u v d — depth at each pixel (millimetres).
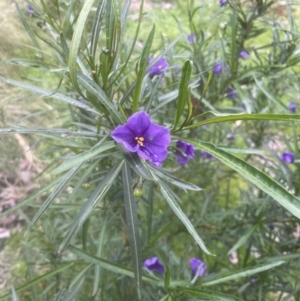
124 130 195
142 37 587
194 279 265
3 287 448
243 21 359
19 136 309
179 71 379
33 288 355
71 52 170
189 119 198
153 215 411
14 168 335
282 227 364
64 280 390
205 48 386
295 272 402
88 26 341
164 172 218
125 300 326
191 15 375
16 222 483
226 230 391
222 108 392
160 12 641
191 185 214
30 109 307
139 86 195
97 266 291
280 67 354
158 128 195
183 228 409
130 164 197
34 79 305
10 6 329
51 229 388
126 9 216
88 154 194
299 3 353
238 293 378
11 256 472
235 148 238
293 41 355
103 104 203
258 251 378
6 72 288
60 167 187
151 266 285
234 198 566
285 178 354
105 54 199
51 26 288
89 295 390
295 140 325
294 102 459
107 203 332
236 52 377
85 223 283
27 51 325
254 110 383
